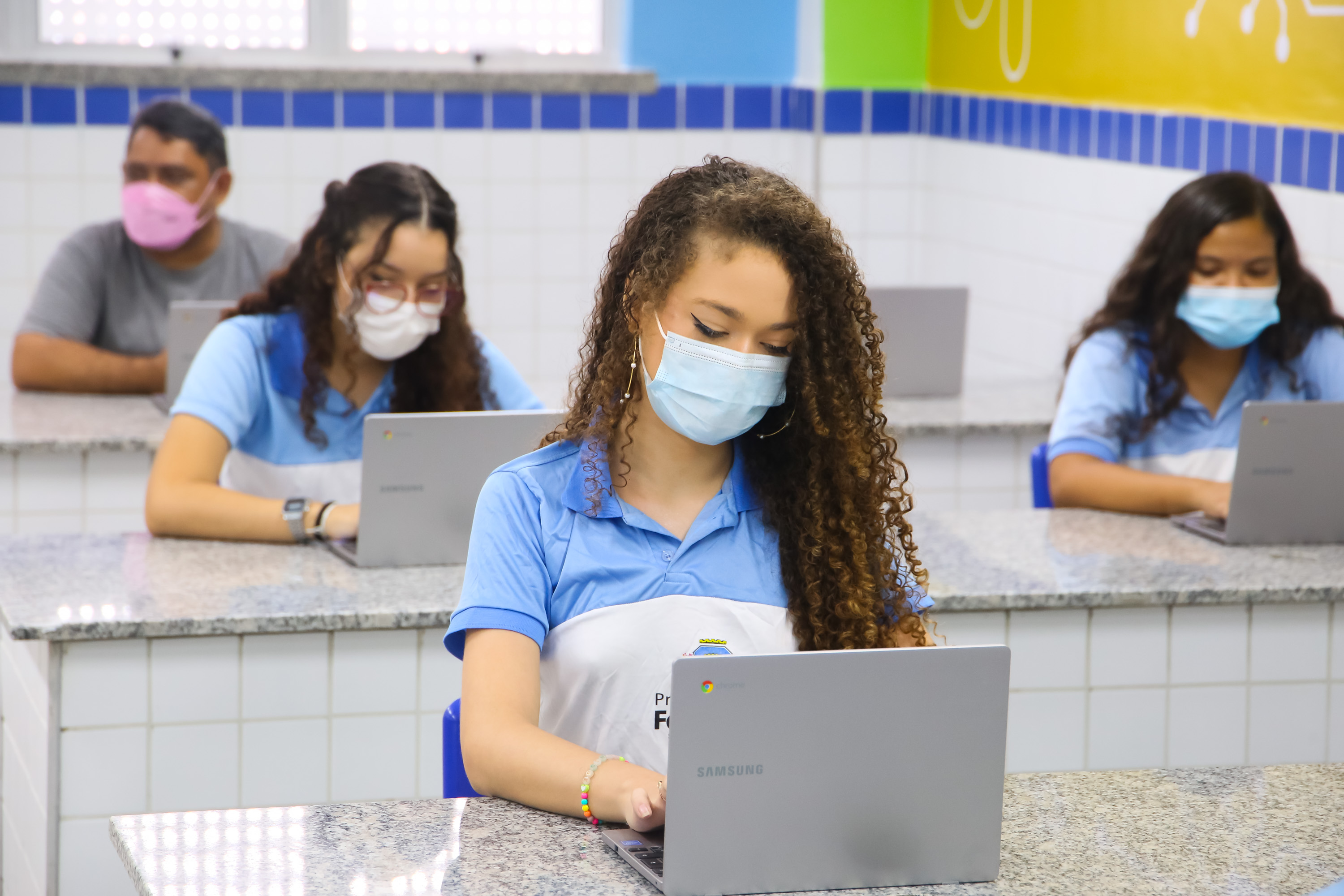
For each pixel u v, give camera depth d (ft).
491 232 18.45
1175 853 4.58
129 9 17.70
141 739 7.33
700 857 4.12
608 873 4.34
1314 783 5.23
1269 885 4.34
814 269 4.81
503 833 4.63
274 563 8.29
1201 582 8.12
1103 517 9.74
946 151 17.98
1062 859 4.52
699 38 18.95
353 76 17.66
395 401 9.12
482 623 4.89
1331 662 8.29
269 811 4.80
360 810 4.81
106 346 13.97
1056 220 15.65
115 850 7.30
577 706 5.04
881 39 18.34
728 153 18.94
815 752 4.15
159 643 7.29
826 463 5.13
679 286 4.78
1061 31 15.38
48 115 16.96
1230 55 12.76
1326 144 11.59
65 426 11.91
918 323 13.75
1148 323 10.36
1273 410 8.68
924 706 4.21
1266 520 8.91
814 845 4.20
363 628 7.48
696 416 4.86
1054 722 8.08
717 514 5.14
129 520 11.84
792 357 4.91
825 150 18.48
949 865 4.31
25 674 7.84
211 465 8.73
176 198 13.47
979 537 9.11
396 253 8.33
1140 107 14.08
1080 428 10.23
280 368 8.95
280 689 7.50
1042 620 7.99
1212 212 9.78
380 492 8.09
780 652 5.07
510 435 8.29
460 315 9.03
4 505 11.54
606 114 18.49
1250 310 9.77
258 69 17.38
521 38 18.79
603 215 18.71
